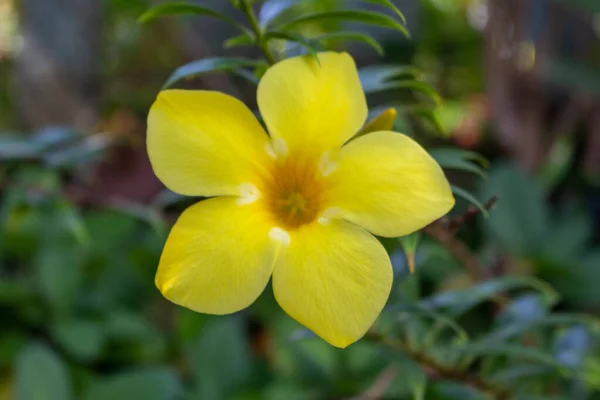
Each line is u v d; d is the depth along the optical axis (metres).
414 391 0.27
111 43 0.79
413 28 0.81
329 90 0.25
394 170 0.24
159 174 0.24
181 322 0.51
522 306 0.32
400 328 0.31
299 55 0.25
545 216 0.54
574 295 0.52
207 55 0.75
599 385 0.33
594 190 0.64
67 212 0.36
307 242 0.24
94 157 0.37
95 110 0.70
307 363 0.46
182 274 0.24
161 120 0.24
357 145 0.25
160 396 0.44
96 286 0.53
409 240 0.25
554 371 0.31
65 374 0.43
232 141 0.24
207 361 0.48
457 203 0.53
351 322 0.24
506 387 0.31
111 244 0.54
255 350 0.56
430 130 0.64
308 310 0.24
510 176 0.55
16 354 0.48
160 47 0.81
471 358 0.30
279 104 0.25
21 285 0.51
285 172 0.25
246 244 0.24
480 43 0.79
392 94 0.70
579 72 0.56
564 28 0.62
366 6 0.78
